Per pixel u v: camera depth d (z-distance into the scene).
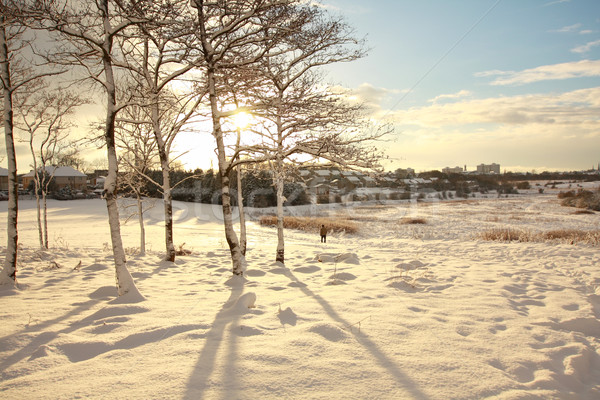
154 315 6.11
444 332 5.41
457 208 49.53
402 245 19.55
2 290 8.25
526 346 5.06
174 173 57.72
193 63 9.38
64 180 73.94
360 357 4.44
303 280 9.81
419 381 3.90
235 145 12.56
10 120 8.85
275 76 10.60
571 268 11.29
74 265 12.28
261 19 8.52
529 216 37.94
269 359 4.32
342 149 9.34
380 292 7.98
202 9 8.83
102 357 4.41
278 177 9.72
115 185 7.61
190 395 3.53
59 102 15.58
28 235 24.69
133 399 3.47
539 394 3.79
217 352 4.51
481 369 4.24
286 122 10.46
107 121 7.72
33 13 7.02
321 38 10.39
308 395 3.58
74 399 3.48
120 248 7.46
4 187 73.62
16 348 4.72
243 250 13.83
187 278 10.20
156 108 12.70
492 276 9.95
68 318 6.02
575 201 49.81
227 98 11.76
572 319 6.22
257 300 7.25
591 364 4.81
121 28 7.60
